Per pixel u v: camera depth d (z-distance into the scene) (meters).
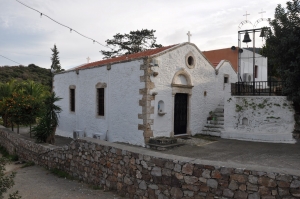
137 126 11.66
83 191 7.02
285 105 11.52
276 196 4.23
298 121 11.34
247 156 9.05
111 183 6.89
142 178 5.98
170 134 12.32
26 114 15.44
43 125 11.98
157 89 11.67
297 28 11.13
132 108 11.93
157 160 5.68
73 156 8.53
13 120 15.52
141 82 11.46
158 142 10.86
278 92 12.39
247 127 12.24
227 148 10.49
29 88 21.69
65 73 17.11
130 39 36.09
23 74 52.06
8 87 21.05
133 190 6.19
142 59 11.40
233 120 12.67
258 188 4.39
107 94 13.45
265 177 4.35
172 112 12.38
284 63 11.72
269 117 11.75
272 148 10.21
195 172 5.06
